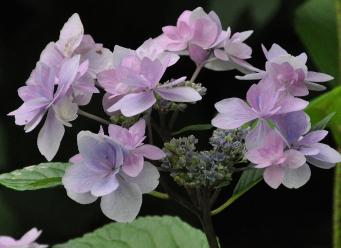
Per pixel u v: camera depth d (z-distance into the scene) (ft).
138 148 2.50
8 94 5.36
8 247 3.03
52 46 2.70
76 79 2.60
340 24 3.43
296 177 2.53
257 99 2.54
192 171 2.61
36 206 4.98
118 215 2.49
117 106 2.57
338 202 3.32
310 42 3.65
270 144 2.52
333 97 3.00
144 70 2.56
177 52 2.78
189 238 3.11
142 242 3.11
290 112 2.55
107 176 2.50
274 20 5.10
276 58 2.64
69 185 2.50
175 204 5.16
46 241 5.03
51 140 2.59
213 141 2.63
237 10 4.48
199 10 2.74
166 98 2.57
